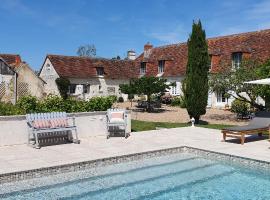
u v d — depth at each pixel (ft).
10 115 44.47
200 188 30.12
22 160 34.40
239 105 81.20
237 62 104.01
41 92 105.70
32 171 30.91
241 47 104.53
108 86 150.30
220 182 31.81
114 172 34.01
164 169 35.73
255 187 30.48
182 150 43.50
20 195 27.14
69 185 29.84
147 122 69.97
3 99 92.63
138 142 45.42
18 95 98.37
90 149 40.37
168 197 27.86
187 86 69.46
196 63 68.08
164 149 41.37
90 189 29.09
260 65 75.15
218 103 108.88
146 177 32.86
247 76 72.13
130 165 36.76
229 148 42.14
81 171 33.94
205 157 41.14
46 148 40.65
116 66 155.33
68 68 143.23
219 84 75.15
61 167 32.68
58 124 43.55
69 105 50.85
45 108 48.24
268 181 32.19
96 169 34.83
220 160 39.58
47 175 31.83
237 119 80.02
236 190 29.71
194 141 46.80
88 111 51.67
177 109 104.37
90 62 151.43
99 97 54.34
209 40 125.70
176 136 50.88
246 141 47.57
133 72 157.38
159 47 149.89
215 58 110.22
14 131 42.14
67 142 44.78
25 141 43.06
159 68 134.82
